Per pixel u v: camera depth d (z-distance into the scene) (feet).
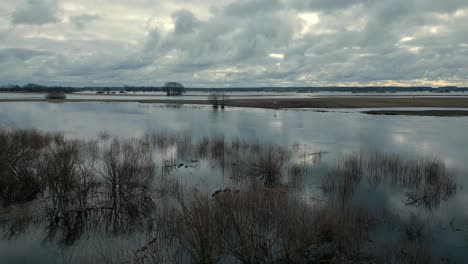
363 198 36.60
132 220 29.76
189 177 44.34
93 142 66.49
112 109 203.41
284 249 21.52
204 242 21.72
